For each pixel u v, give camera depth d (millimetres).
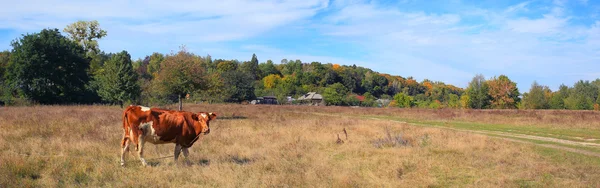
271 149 12617
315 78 131750
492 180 9102
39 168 8961
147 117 9719
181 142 10312
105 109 32656
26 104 42875
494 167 10695
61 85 49875
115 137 13883
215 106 46656
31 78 47281
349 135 17156
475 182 8875
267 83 120688
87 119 20750
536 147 14805
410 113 38781
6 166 8609
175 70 29219
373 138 16156
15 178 7902
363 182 8672
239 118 27844
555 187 8539
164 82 29312
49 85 49125
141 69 107562
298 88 109812
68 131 15219
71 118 20953
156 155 11148
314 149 13031
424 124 26625
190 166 9758
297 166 10117
